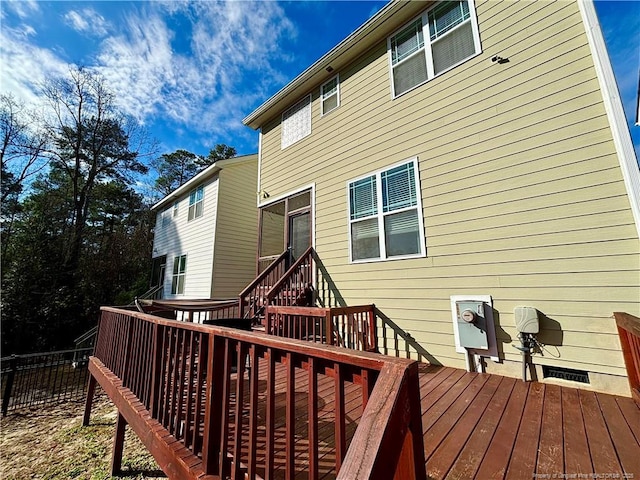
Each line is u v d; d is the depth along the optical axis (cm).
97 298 1260
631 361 272
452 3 460
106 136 1692
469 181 404
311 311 399
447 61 451
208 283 977
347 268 533
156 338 236
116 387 302
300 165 671
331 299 550
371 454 71
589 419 229
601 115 319
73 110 1583
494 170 384
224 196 1039
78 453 347
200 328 181
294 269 551
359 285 509
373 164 525
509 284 357
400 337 445
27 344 1005
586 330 306
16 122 1429
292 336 437
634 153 296
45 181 1645
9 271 1054
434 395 287
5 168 1426
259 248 748
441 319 406
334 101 621
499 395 285
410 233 454
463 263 396
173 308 532
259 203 777
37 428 437
